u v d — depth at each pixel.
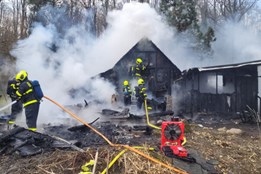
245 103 14.49
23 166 5.11
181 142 6.66
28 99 7.65
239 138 8.51
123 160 4.98
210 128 10.60
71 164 5.00
